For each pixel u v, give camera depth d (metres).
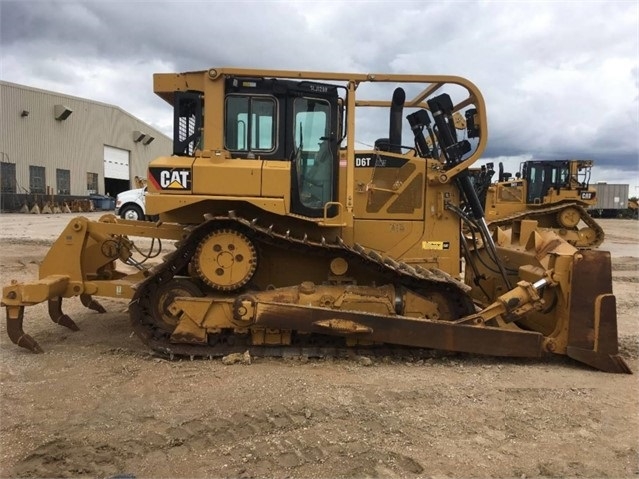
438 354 5.37
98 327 6.37
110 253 6.21
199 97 5.40
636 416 4.06
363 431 3.69
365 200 5.89
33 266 10.75
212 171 5.04
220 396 4.22
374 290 5.39
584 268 5.09
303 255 5.62
